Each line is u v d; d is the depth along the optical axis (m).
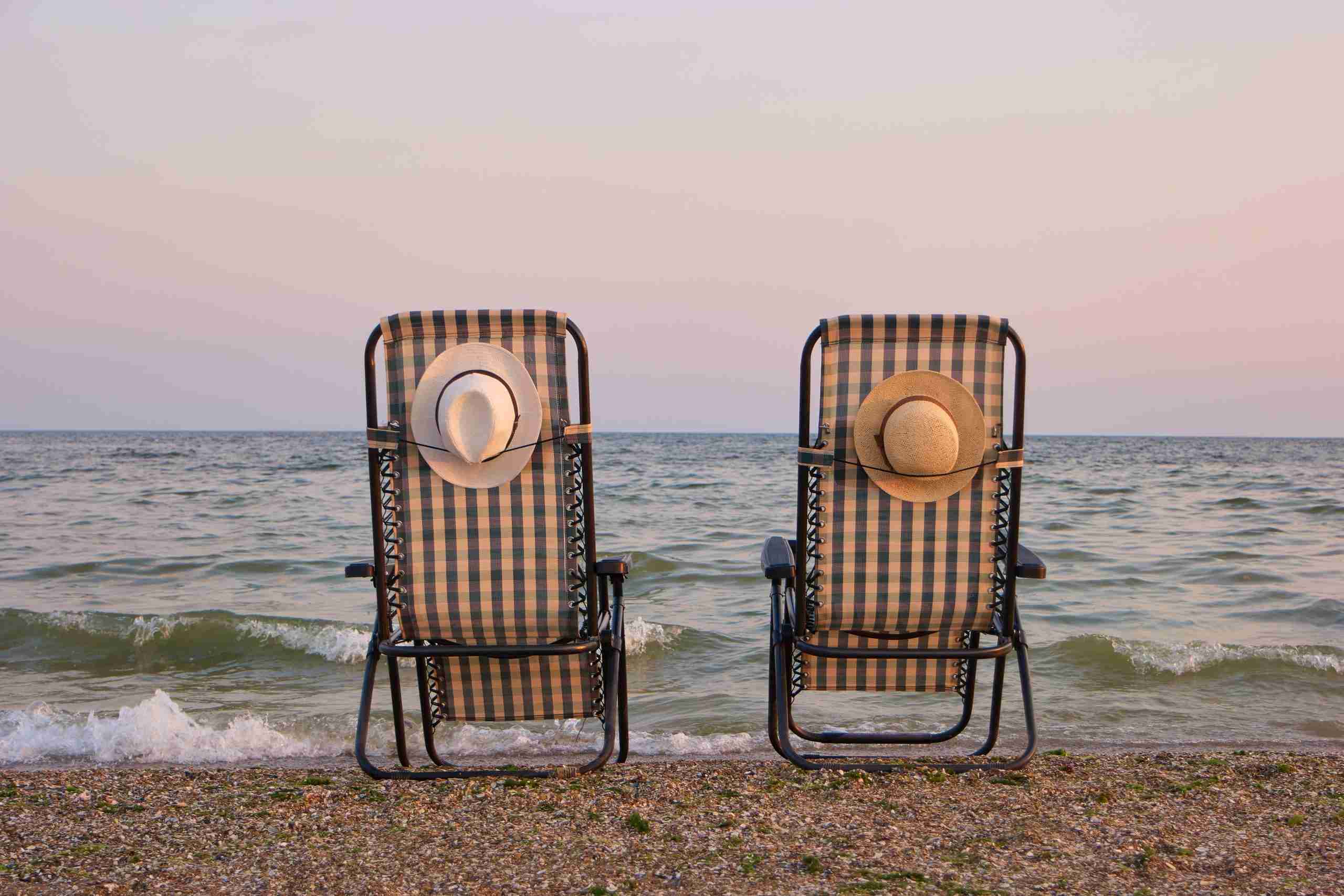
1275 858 2.65
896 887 2.43
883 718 5.23
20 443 76.81
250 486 24.41
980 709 5.39
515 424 3.11
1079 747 4.62
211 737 4.81
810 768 3.47
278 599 9.23
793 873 2.54
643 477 28.16
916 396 3.10
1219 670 6.12
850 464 3.17
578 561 3.22
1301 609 8.39
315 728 5.02
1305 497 20.73
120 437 116.56
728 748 4.67
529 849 2.74
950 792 3.29
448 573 3.19
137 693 5.91
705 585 9.97
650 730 5.07
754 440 95.06
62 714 5.33
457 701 3.62
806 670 3.68
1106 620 8.04
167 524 15.45
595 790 3.34
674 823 2.97
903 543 3.21
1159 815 3.05
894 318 3.05
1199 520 16.03
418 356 3.12
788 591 3.50
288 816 3.08
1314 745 4.68
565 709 3.64
